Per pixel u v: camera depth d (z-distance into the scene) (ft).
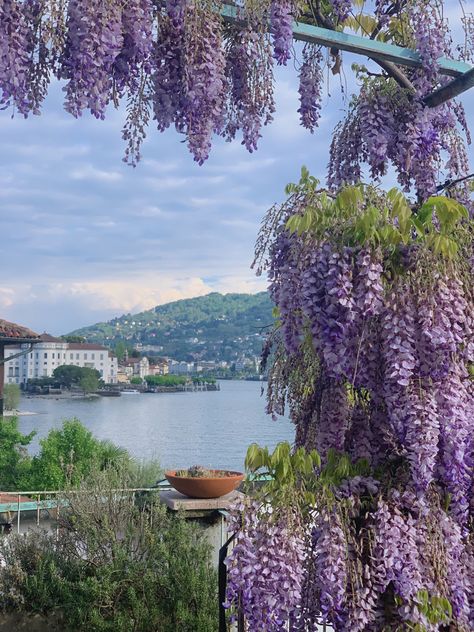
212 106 7.29
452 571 7.25
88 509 16.60
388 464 7.68
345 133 9.70
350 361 7.10
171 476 18.12
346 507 7.12
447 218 7.20
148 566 15.56
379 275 6.85
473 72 8.87
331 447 7.76
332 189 8.87
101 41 6.42
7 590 15.49
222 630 8.84
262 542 6.98
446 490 7.46
